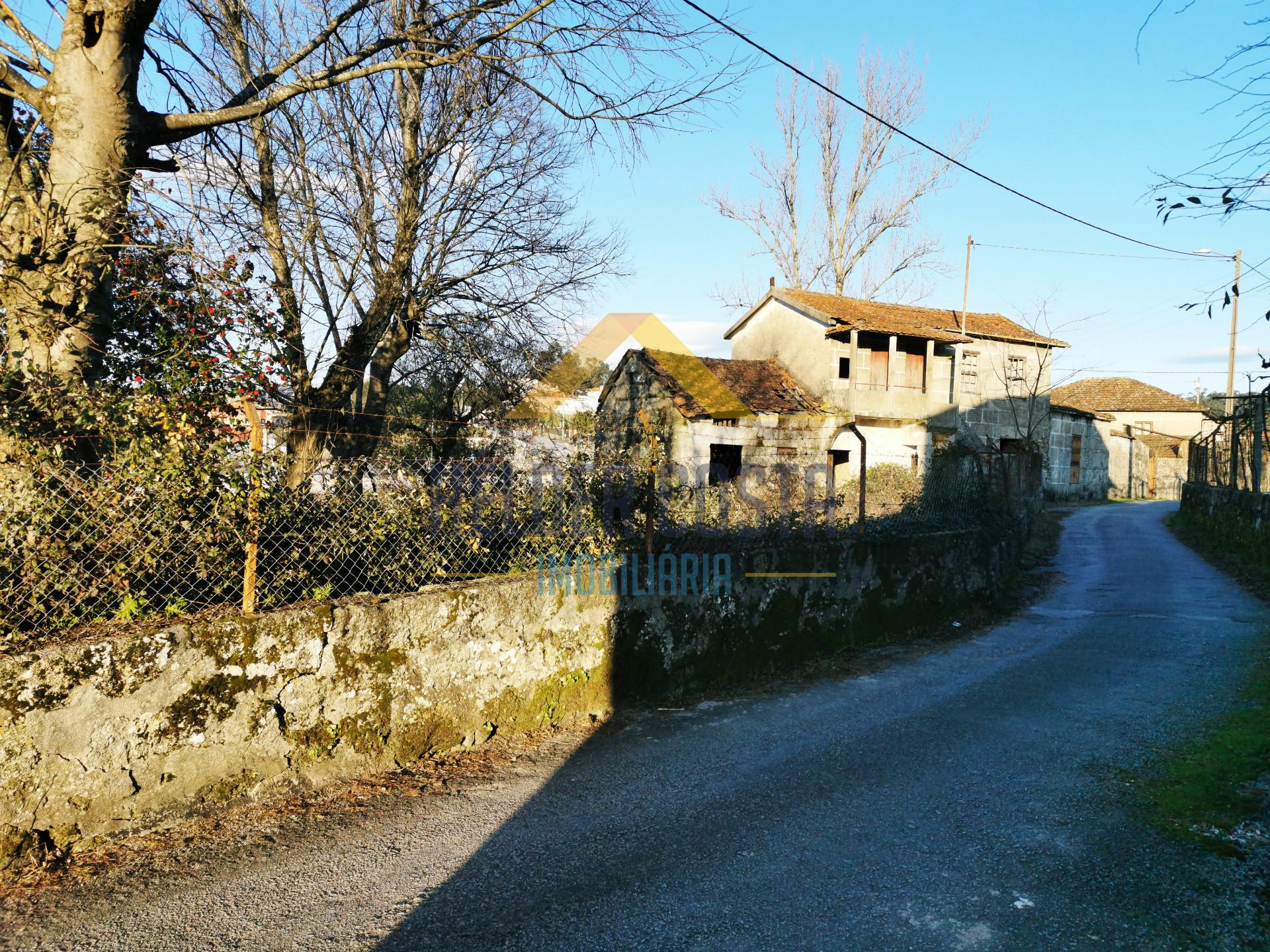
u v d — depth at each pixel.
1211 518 16.19
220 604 4.28
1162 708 5.93
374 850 3.68
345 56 8.39
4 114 5.39
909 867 3.54
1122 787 4.45
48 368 4.71
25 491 3.67
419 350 11.03
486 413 11.82
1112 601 10.58
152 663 3.75
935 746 5.21
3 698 3.35
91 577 3.85
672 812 4.16
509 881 3.42
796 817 4.10
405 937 2.98
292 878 3.41
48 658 3.47
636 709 5.99
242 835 3.78
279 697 4.17
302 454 5.10
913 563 8.78
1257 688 6.33
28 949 2.85
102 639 3.64
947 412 23.45
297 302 8.13
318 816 4.01
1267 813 4.04
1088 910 3.17
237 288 5.60
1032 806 4.22
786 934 3.00
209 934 2.98
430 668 4.82
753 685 6.72
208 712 3.92
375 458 5.08
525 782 4.55
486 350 10.68
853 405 21.08
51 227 5.00
